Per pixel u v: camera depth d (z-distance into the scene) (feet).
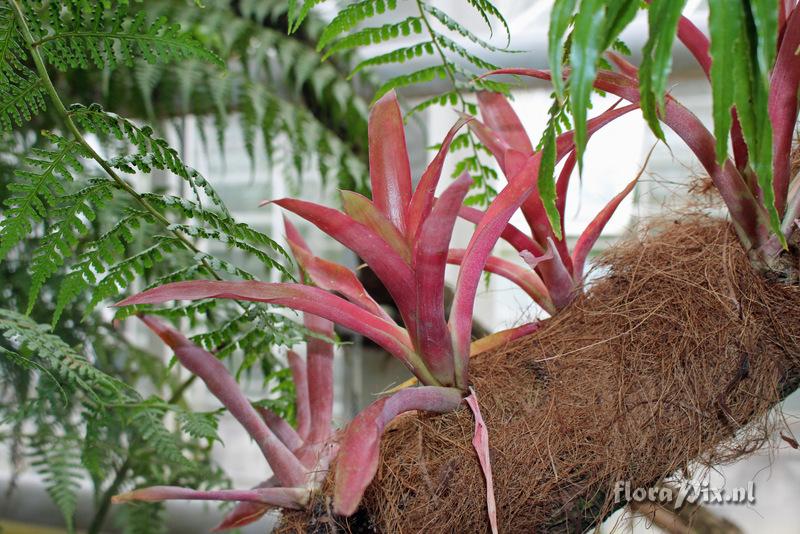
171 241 2.00
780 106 1.73
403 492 1.80
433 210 1.49
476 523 1.80
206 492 1.84
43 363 2.69
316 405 2.17
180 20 4.09
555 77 1.18
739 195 1.84
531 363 1.96
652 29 1.20
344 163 4.41
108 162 1.87
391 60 2.38
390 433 1.89
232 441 5.52
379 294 3.83
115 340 4.10
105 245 1.96
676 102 1.78
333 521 1.85
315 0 1.86
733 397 1.89
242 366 2.75
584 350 1.94
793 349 1.90
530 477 1.81
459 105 4.54
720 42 1.15
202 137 4.33
